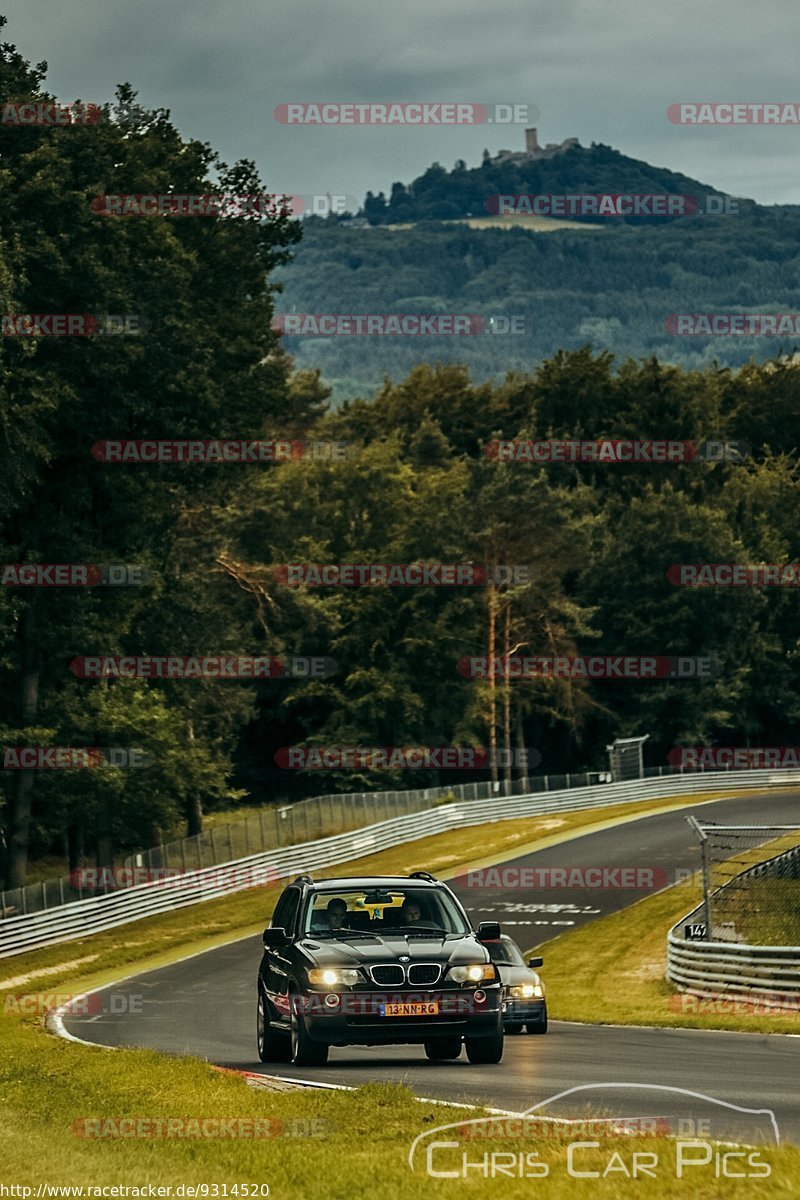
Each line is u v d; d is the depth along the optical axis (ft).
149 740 514.68
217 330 522.88
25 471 428.97
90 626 494.59
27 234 428.15
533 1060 176.14
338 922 172.55
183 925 480.64
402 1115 117.60
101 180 452.35
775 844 550.77
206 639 581.12
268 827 576.61
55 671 515.91
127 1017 288.92
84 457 470.39
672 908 443.32
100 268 434.71
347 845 598.34
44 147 428.97
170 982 365.61
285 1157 103.40
